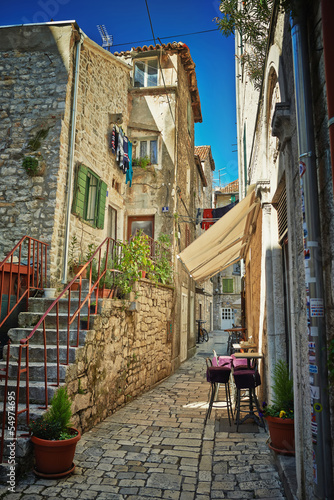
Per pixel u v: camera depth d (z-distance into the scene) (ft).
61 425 12.28
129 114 38.47
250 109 24.70
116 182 34.06
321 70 7.70
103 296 20.75
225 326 100.01
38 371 14.78
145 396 24.64
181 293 41.45
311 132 8.01
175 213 36.70
